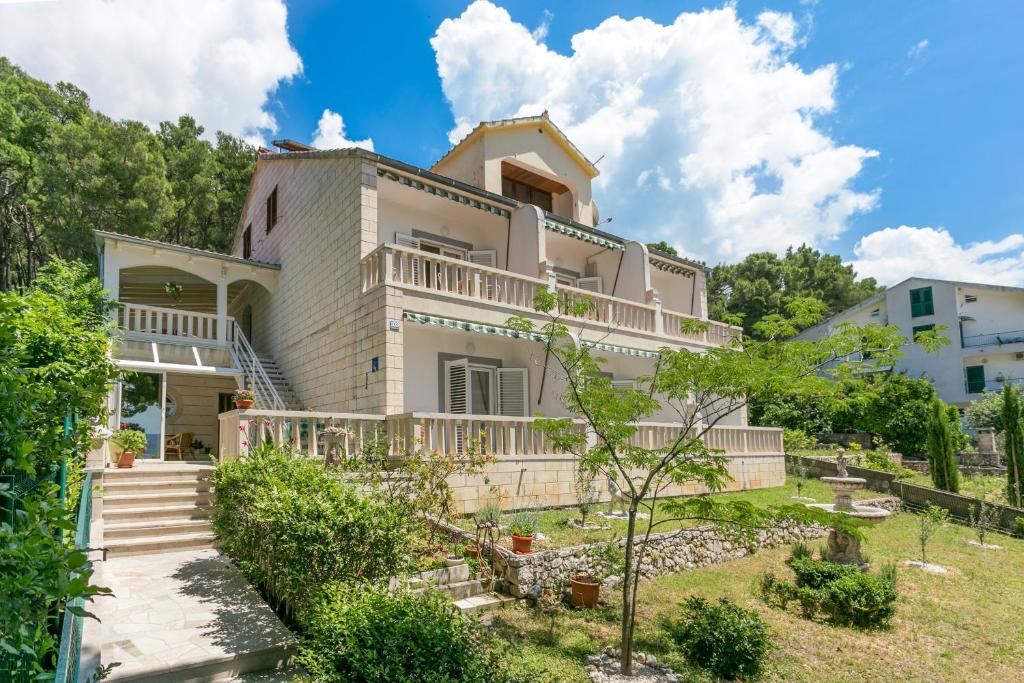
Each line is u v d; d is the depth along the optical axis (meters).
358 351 15.30
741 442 20.50
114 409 15.20
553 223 19.94
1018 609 10.81
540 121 23.41
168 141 37.81
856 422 30.86
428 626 5.78
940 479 22.02
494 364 18.98
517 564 9.65
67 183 27.41
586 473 14.99
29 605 3.11
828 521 8.45
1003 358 40.62
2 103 28.34
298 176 19.88
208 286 23.52
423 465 10.32
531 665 6.23
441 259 15.68
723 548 13.41
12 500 4.24
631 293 22.27
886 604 9.76
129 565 9.32
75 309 13.34
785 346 8.78
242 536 8.20
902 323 43.31
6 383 5.02
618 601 10.09
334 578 6.91
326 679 5.07
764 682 7.57
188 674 5.97
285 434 12.05
